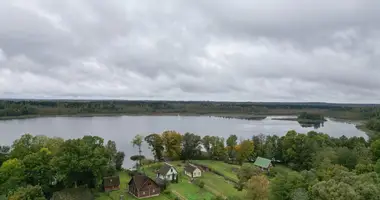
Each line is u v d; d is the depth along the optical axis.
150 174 88.62
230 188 74.50
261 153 111.88
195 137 115.56
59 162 60.75
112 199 64.62
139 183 67.75
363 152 79.94
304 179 47.81
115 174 80.31
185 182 80.44
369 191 31.95
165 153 112.88
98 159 65.38
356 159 75.75
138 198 66.44
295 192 40.56
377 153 79.56
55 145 76.38
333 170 52.50
